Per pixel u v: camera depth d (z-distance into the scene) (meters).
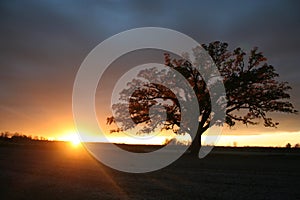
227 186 16.67
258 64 41.19
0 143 58.56
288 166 27.50
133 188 15.96
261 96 39.69
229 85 39.62
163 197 13.77
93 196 13.76
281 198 13.66
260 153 46.09
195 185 17.03
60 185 16.52
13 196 13.72
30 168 23.94
